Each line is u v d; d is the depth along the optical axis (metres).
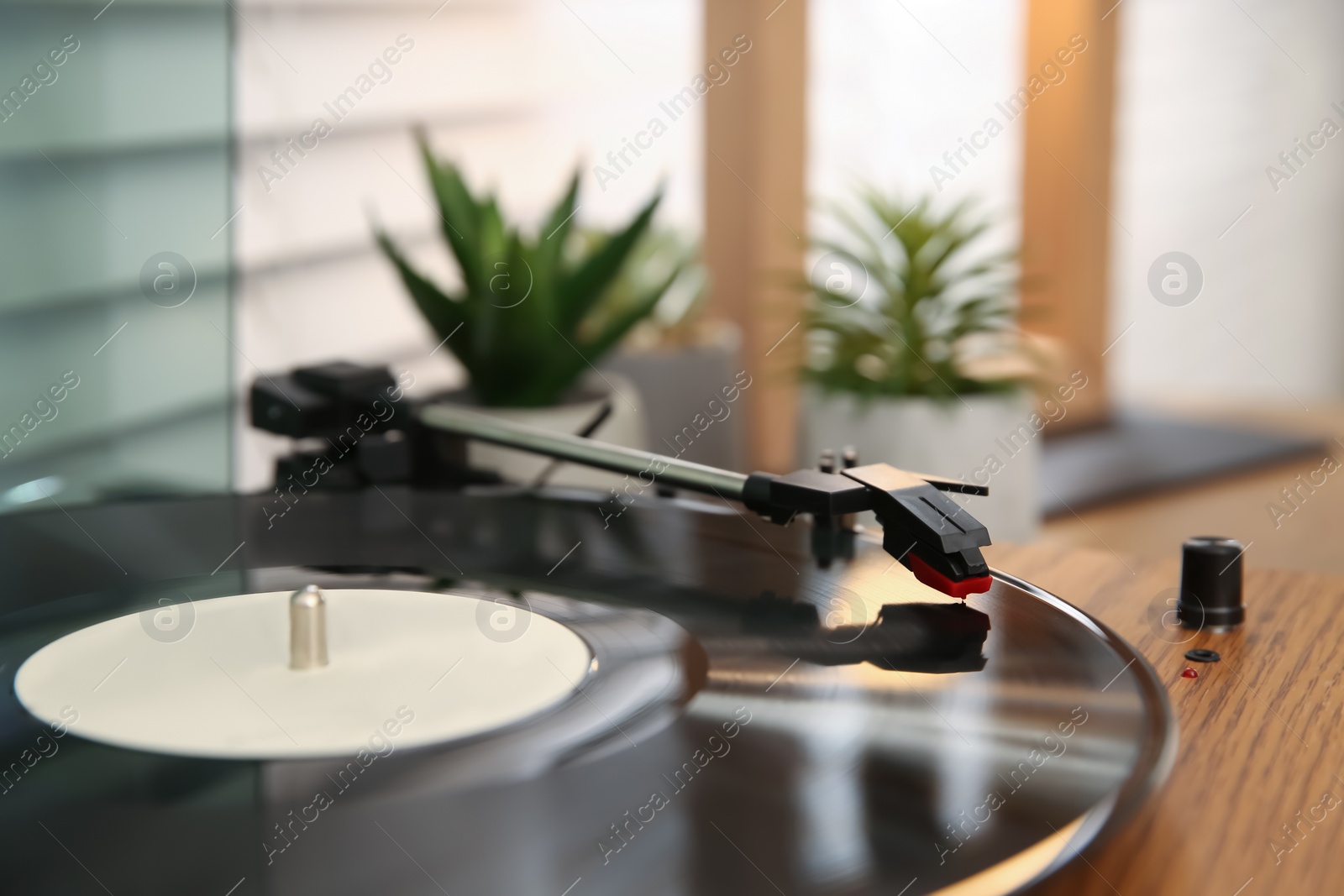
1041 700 0.43
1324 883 0.39
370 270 1.24
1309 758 0.43
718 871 0.38
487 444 0.61
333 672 0.46
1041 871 0.38
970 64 1.66
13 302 0.61
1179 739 0.44
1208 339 2.06
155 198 0.64
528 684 0.45
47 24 0.61
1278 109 2.04
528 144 1.44
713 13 1.50
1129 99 1.85
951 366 1.04
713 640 0.46
